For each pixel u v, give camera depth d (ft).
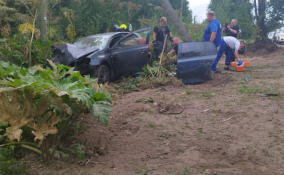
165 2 32.63
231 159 11.60
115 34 29.04
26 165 10.81
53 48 25.64
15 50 23.95
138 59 29.09
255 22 56.85
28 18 28.40
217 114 17.04
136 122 15.98
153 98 21.01
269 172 10.53
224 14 74.33
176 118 16.63
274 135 13.75
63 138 12.72
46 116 10.57
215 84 25.41
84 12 49.67
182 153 12.19
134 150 12.48
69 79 13.23
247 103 18.79
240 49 39.83
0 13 32.86
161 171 10.68
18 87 9.98
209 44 26.99
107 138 13.66
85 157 11.70
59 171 10.57
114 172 10.60
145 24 65.00
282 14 54.80
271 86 23.29
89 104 10.78
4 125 11.37
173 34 56.29
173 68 28.78
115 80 28.43
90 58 24.99
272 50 51.52
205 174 10.42
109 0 53.01
